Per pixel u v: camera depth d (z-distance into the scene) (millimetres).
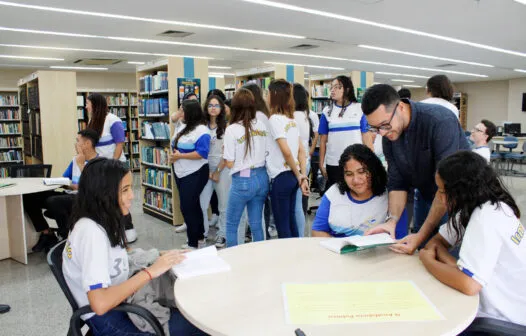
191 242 4203
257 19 7441
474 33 8891
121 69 13578
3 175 9562
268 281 1511
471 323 1326
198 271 1593
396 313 1262
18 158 10227
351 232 2143
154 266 1610
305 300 1351
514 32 8805
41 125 6949
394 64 13906
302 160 3533
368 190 2123
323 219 2225
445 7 6824
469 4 6672
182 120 4465
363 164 2031
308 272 1591
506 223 1422
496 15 7355
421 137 1966
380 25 8094
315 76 7551
